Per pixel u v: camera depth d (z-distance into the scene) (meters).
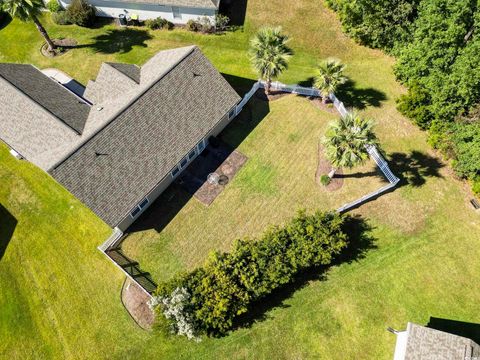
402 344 24.42
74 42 40.75
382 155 33.88
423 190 32.03
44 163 27.75
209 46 40.84
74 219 30.42
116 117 28.09
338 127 26.53
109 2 40.53
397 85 38.47
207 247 29.03
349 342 26.22
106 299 27.16
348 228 30.31
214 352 25.59
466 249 29.73
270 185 31.88
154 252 28.75
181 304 23.16
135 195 27.89
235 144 34.03
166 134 29.73
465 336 26.61
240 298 24.25
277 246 26.06
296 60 40.12
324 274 28.61
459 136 32.00
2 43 40.69
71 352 25.50
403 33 38.50
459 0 32.56
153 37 41.31
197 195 31.22
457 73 32.22
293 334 26.36
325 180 31.61
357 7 39.00
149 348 25.62
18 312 26.78
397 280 28.45
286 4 44.59
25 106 29.77
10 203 31.17
